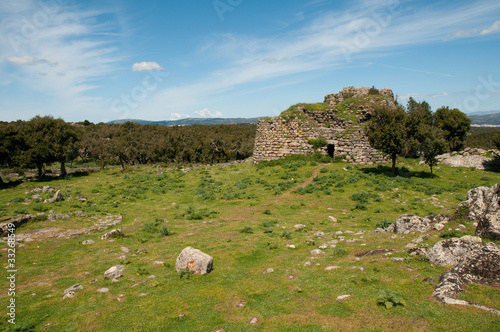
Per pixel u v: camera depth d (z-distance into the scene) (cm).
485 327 661
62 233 1831
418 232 1324
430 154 3056
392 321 730
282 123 4041
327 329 747
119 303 1009
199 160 7800
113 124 13162
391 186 2692
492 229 1009
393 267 991
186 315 916
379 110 3158
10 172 5172
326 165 3506
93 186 3522
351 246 1309
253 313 885
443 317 713
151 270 1279
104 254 1511
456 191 2594
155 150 7881
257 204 2503
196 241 1652
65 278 1230
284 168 3600
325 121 4169
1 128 4062
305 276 1061
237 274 1188
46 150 4091
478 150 3916
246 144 8606
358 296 863
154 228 1944
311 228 1802
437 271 920
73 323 902
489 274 819
